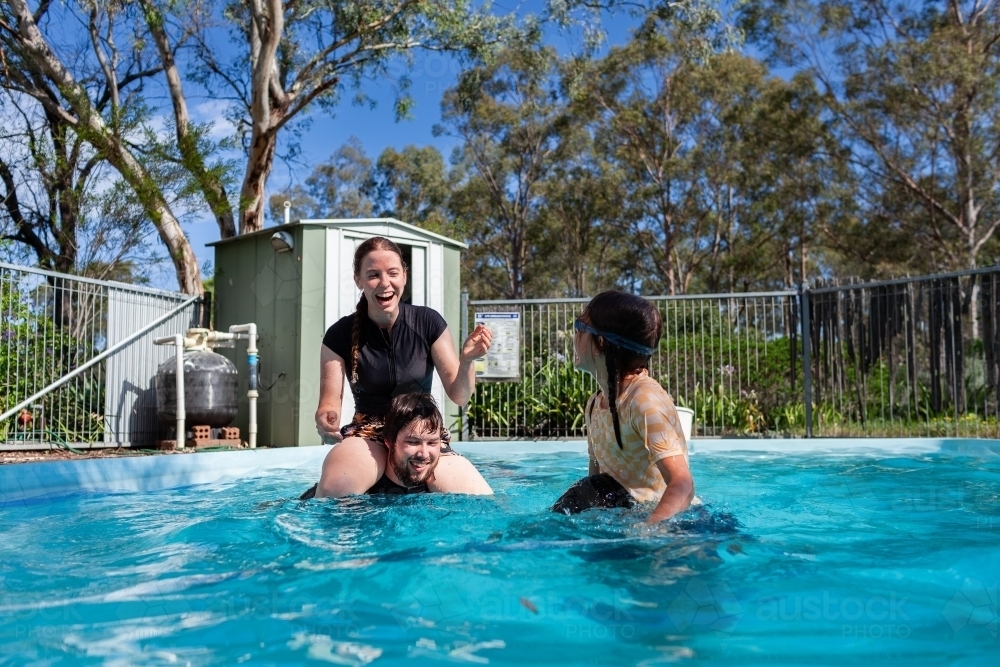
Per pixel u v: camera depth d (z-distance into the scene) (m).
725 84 27.12
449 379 3.12
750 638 1.42
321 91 13.65
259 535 2.36
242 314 8.23
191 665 1.32
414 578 1.80
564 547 2.03
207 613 1.60
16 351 6.68
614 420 2.43
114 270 10.88
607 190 30.39
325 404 3.09
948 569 1.88
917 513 2.73
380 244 3.05
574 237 32.25
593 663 1.31
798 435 8.09
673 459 2.25
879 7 20.58
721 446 6.21
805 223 26.41
